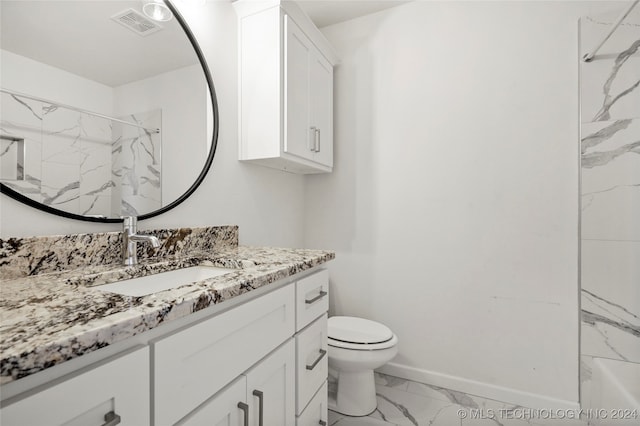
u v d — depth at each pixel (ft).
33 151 2.64
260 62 4.83
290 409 3.11
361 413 4.98
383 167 6.47
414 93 6.20
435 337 6.00
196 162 4.27
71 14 2.92
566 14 5.11
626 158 4.67
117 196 3.31
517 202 5.41
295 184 6.86
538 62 5.28
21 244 2.51
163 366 1.77
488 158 5.61
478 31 5.69
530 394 5.28
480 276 5.67
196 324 2.00
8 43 2.50
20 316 1.60
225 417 2.24
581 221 4.91
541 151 5.25
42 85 2.70
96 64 3.11
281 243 6.35
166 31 3.85
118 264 3.12
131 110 3.45
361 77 6.68
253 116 4.91
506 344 5.48
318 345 3.75
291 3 4.74
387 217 6.43
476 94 5.70
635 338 4.64
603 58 4.80
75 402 1.36
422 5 6.14
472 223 5.73
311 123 5.53
